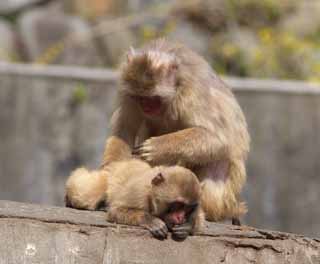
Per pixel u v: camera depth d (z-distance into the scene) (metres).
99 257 8.84
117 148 11.10
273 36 24.98
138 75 10.70
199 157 10.66
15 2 26.14
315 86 19.78
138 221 9.10
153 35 25.17
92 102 19.33
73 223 8.85
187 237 9.14
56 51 24.89
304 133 19.19
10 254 8.59
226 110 10.95
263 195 19.05
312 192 19.14
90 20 26.12
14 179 19.12
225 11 25.92
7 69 19.27
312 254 9.61
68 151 19.27
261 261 9.40
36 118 19.25
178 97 10.79
